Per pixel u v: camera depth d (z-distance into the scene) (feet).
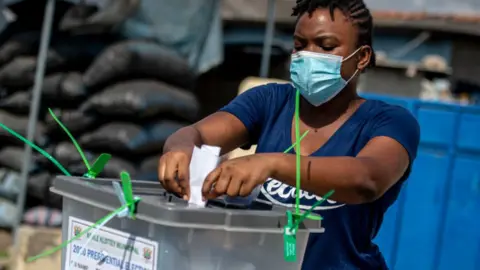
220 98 28.71
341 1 6.66
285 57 31.58
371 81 30.09
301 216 5.12
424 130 16.21
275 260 5.24
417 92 30.60
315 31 6.63
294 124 6.89
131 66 19.01
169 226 4.93
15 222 19.62
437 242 16.02
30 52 21.47
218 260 5.03
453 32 36.52
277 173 5.41
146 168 18.79
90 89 19.77
